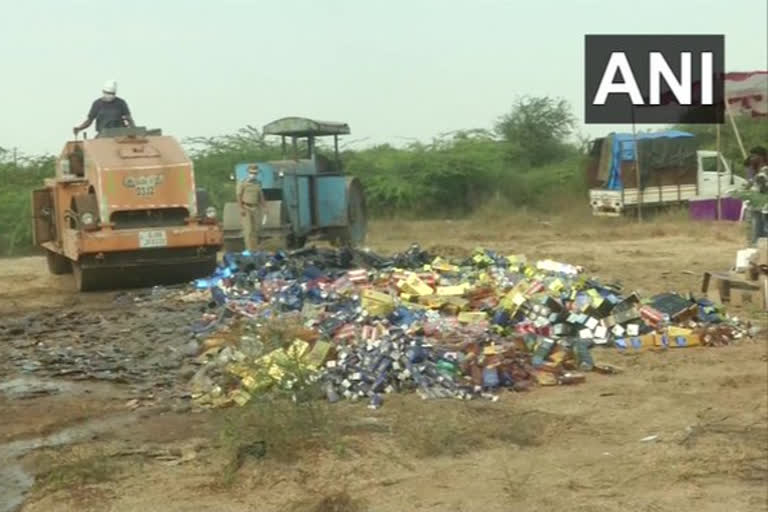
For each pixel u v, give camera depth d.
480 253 14.35
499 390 9.20
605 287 12.42
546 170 41.41
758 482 6.92
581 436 7.91
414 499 6.58
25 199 29.42
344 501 6.46
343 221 20.97
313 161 21.14
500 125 48.22
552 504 6.49
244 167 20.92
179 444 7.70
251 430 7.52
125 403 8.95
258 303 12.50
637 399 8.96
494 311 11.19
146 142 16.69
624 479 6.96
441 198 39.75
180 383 9.59
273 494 6.68
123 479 6.98
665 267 19.05
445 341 9.95
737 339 11.39
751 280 13.50
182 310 13.59
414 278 12.40
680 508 6.43
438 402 8.78
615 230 28.14
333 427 7.78
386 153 40.88
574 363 10.01
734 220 29.80
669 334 11.06
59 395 9.34
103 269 16.17
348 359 9.30
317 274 13.73
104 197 15.85
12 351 11.36
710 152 32.62
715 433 7.97
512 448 7.63
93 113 18.30
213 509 6.45
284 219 20.00
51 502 6.59
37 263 22.92
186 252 16.30
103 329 12.46
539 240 26.44
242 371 9.03
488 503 6.51
